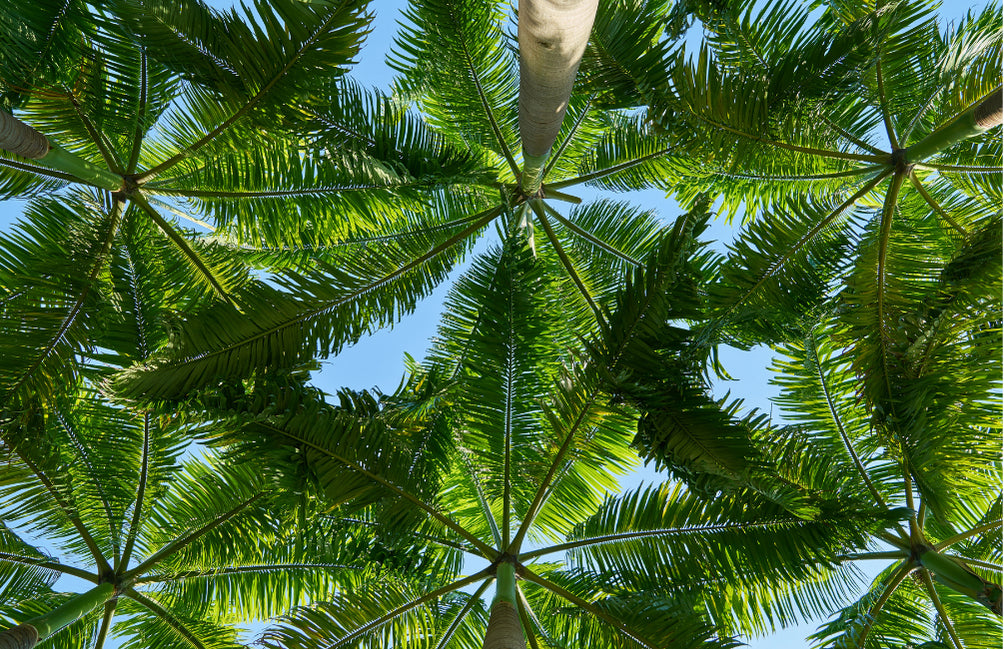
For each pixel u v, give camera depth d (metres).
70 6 5.58
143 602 6.54
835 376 6.66
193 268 6.86
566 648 5.85
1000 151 6.36
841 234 6.30
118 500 6.46
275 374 5.29
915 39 5.99
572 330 7.23
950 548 6.80
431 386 5.70
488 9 6.57
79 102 6.06
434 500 5.73
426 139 6.57
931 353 5.55
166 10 5.36
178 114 6.08
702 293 6.21
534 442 5.89
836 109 6.32
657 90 5.85
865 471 6.57
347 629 5.90
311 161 6.55
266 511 6.40
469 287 6.20
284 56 5.57
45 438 5.82
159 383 4.95
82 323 5.68
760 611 5.88
